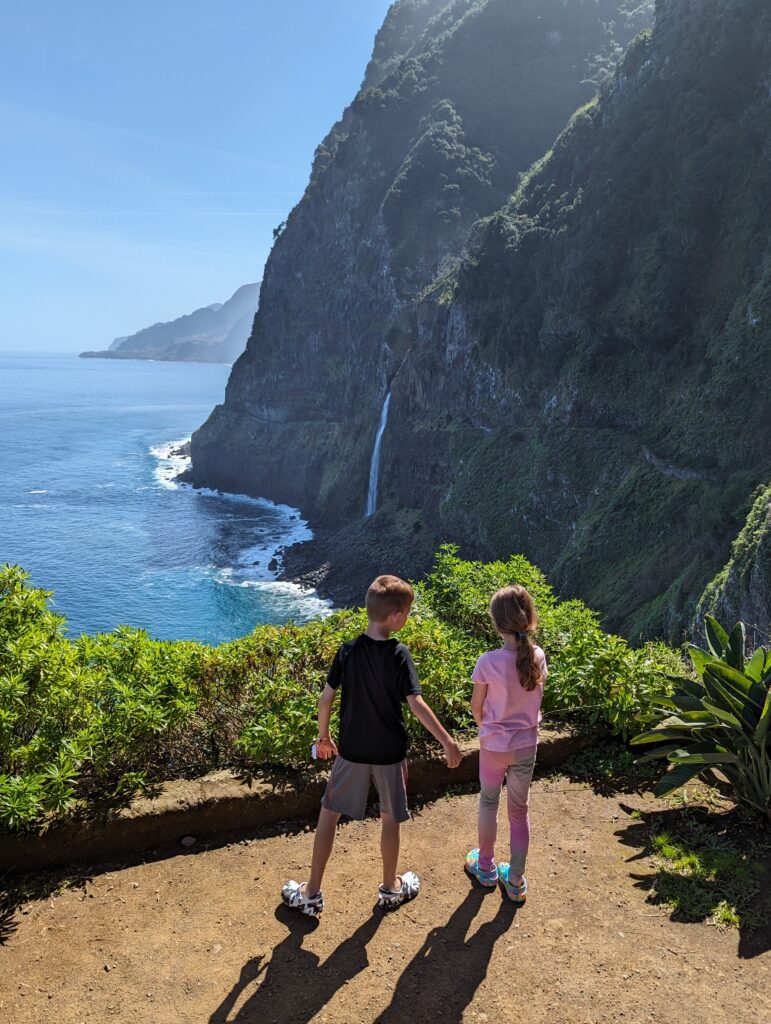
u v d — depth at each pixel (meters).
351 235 105.00
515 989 3.36
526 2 110.50
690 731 5.18
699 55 57.41
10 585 5.54
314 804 4.94
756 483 38.25
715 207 53.31
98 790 4.79
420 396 77.62
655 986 3.35
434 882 4.22
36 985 3.44
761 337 45.06
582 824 4.88
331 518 86.19
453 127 98.38
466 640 7.13
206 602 51.47
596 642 6.39
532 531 57.69
